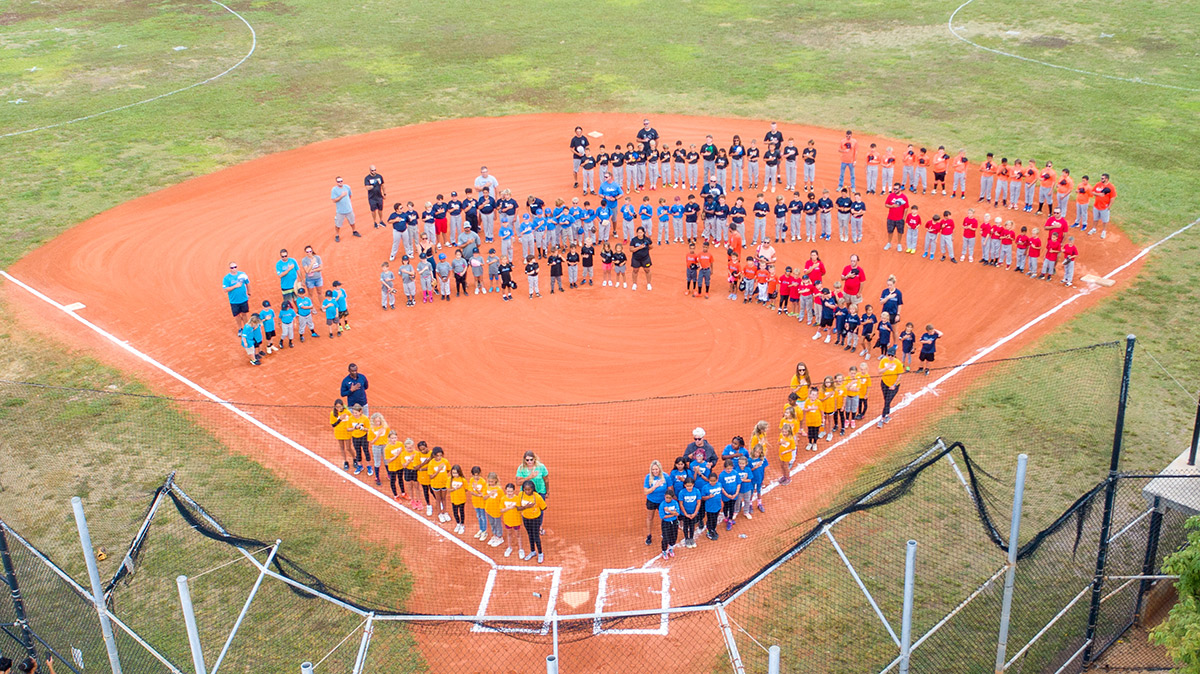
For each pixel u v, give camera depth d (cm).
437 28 5812
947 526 2012
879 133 4247
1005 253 3192
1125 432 2286
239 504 2175
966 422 2378
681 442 2384
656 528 2114
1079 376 2536
